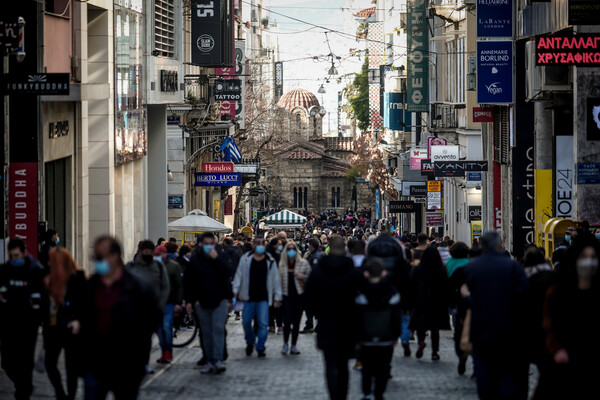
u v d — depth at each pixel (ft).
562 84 154.20
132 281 54.54
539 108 184.55
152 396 75.77
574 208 145.48
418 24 329.11
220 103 298.15
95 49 164.35
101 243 53.78
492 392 59.52
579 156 143.02
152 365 94.22
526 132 189.37
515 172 190.19
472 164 224.74
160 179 230.68
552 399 54.03
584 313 53.01
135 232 201.67
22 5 112.68
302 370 90.84
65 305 66.64
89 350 54.24
